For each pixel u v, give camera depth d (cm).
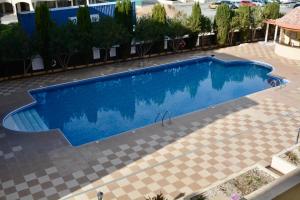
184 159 1244
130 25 2422
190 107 1888
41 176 1144
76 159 1244
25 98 1853
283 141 1366
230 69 2461
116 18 2398
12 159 1245
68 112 1830
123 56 2484
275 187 384
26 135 1425
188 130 1462
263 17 2958
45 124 1686
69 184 1102
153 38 2462
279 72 2209
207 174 1155
